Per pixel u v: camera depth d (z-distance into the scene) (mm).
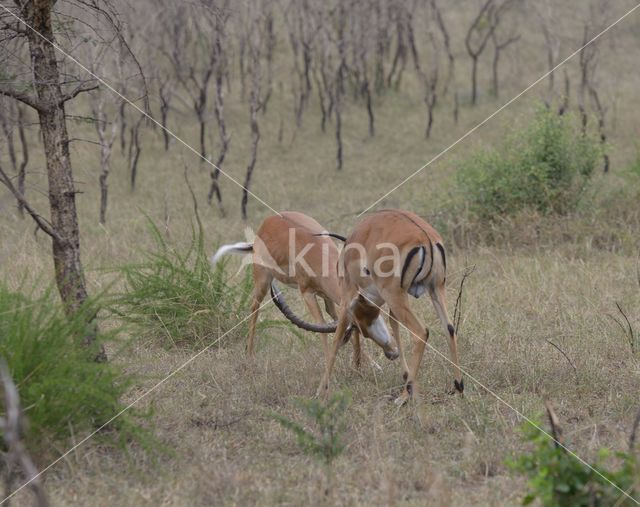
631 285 13422
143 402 9352
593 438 8125
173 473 7652
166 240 17375
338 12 32219
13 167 22953
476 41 38750
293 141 28344
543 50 37000
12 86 8570
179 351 11523
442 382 9938
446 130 29203
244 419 8938
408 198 21406
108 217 20656
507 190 17281
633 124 28547
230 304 12141
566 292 13172
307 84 32031
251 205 22000
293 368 10461
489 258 15508
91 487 7387
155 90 28109
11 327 7742
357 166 25969
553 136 17500
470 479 7496
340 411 8047
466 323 11836
